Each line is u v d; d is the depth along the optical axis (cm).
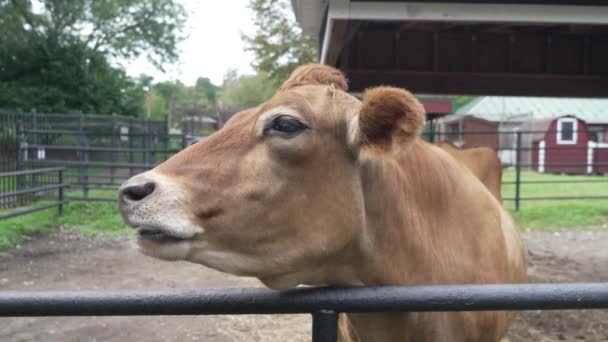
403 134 185
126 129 1805
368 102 183
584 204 1232
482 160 405
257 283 663
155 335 494
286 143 190
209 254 193
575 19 441
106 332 500
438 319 228
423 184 243
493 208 291
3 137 1295
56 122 1636
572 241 945
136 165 1224
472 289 159
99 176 1293
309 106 195
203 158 196
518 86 788
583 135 2338
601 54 721
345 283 217
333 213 198
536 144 2414
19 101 2453
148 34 2928
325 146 196
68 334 493
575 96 824
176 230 183
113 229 983
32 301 153
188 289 162
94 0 2766
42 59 2628
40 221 985
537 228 1059
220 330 507
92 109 2686
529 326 502
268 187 192
